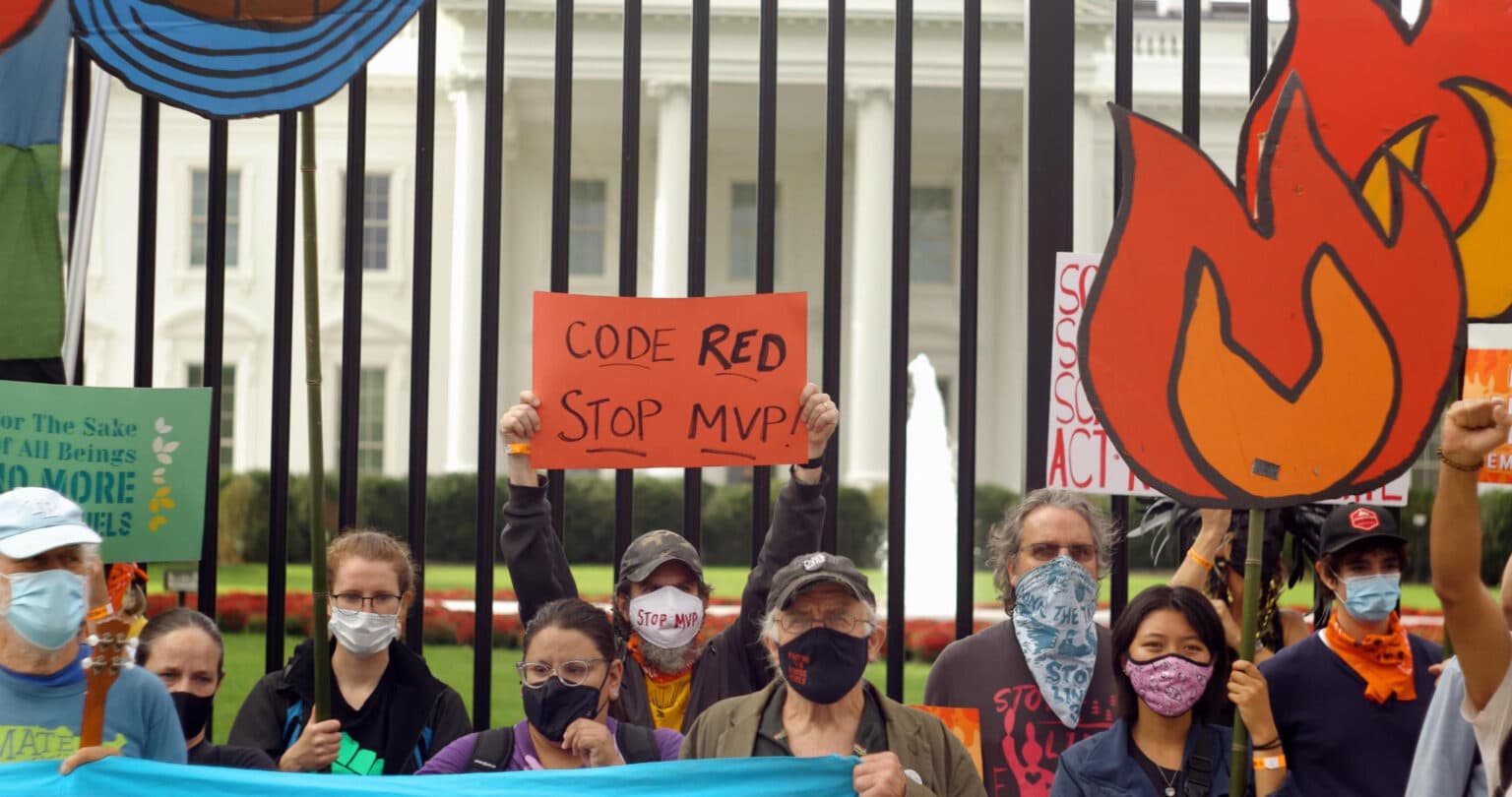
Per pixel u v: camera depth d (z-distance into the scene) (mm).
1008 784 4297
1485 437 3088
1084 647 4332
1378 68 4340
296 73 4465
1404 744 4090
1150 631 3867
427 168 4844
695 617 4500
